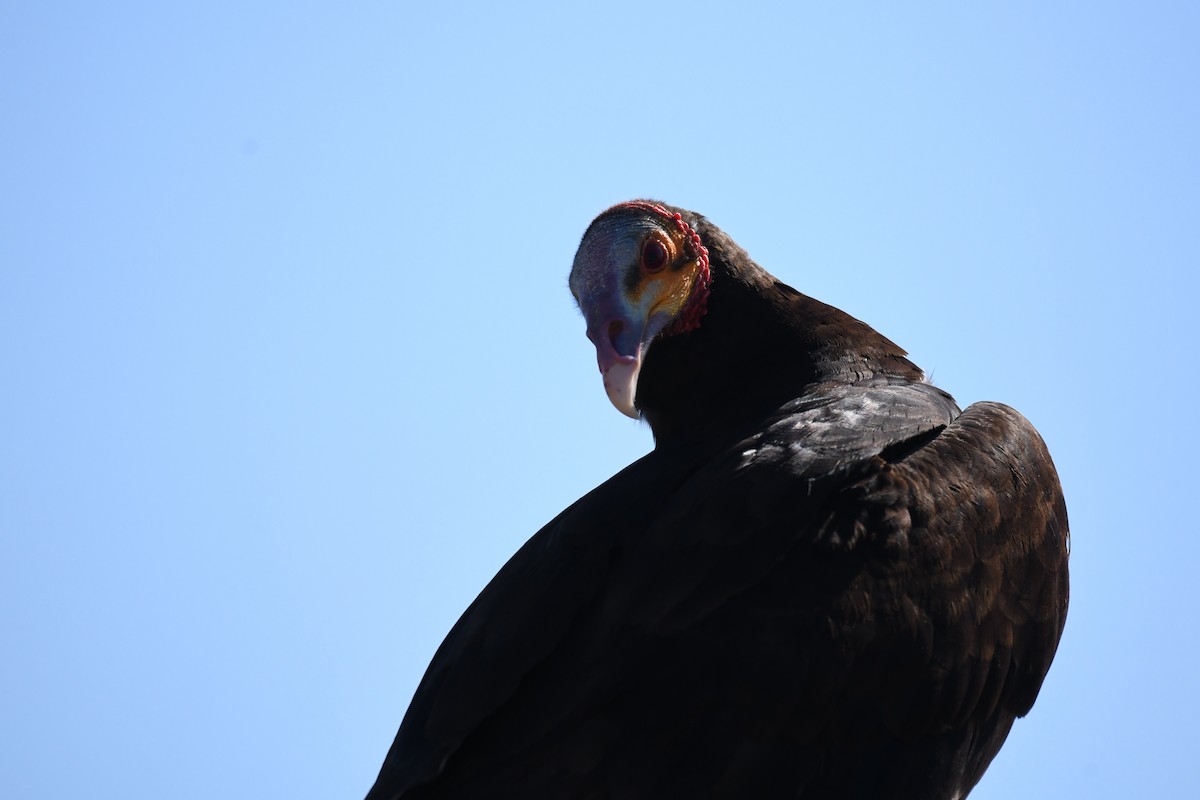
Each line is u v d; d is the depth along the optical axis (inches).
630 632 301.1
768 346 382.0
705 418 381.4
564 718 295.6
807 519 310.0
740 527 309.0
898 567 308.7
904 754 305.9
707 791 288.2
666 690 294.8
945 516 319.0
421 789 297.0
